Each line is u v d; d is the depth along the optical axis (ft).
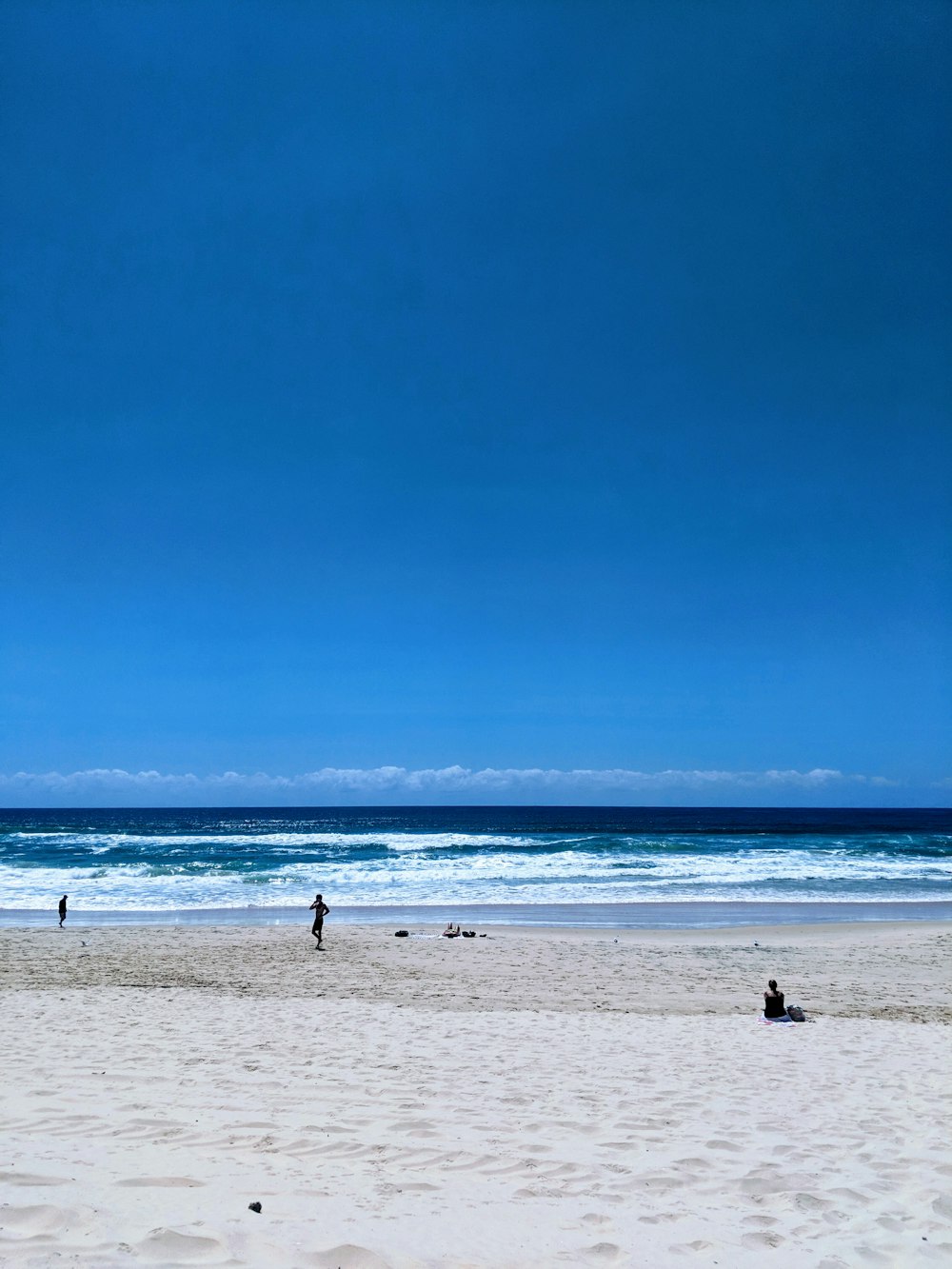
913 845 177.17
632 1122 20.77
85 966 52.21
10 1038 29.07
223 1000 38.86
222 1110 20.86
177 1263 12.32
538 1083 24.32
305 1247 13.19
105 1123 19.42
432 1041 30.07
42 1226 13.29
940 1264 13.79
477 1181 16.67
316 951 59.88
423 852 156.97
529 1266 13.14
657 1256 13.75
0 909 89.25
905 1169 17.94
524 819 388.16
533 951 60.90
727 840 191.93
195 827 282.56
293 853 154.30
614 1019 36.27
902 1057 29.30
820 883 113.60
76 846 170.50
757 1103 22.76
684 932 74.43
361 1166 17.28
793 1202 16.14
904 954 61.98
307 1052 27.71
